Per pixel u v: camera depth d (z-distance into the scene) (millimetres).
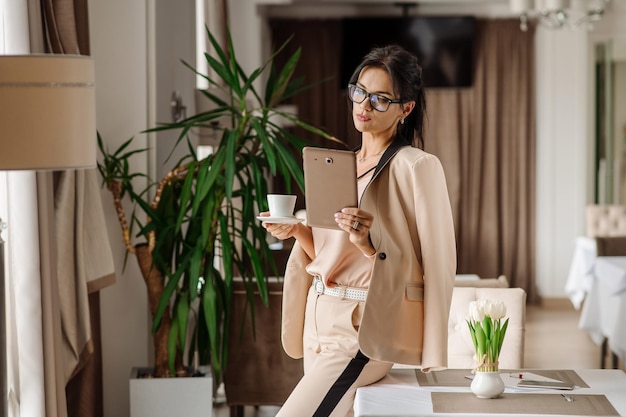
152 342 4562
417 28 9766
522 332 3502
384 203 2713
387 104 2693
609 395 2701
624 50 10469
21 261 3311
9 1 3260
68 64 2482
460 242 9914
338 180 2605
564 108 9656
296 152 9758
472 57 9773
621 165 10922
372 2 9781
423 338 2717
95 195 3930
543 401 2643
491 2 9750
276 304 4457
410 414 2520
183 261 4016
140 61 4402
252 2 8711
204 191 3822
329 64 9930
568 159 9680
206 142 5590
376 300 2660
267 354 4496
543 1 7637
